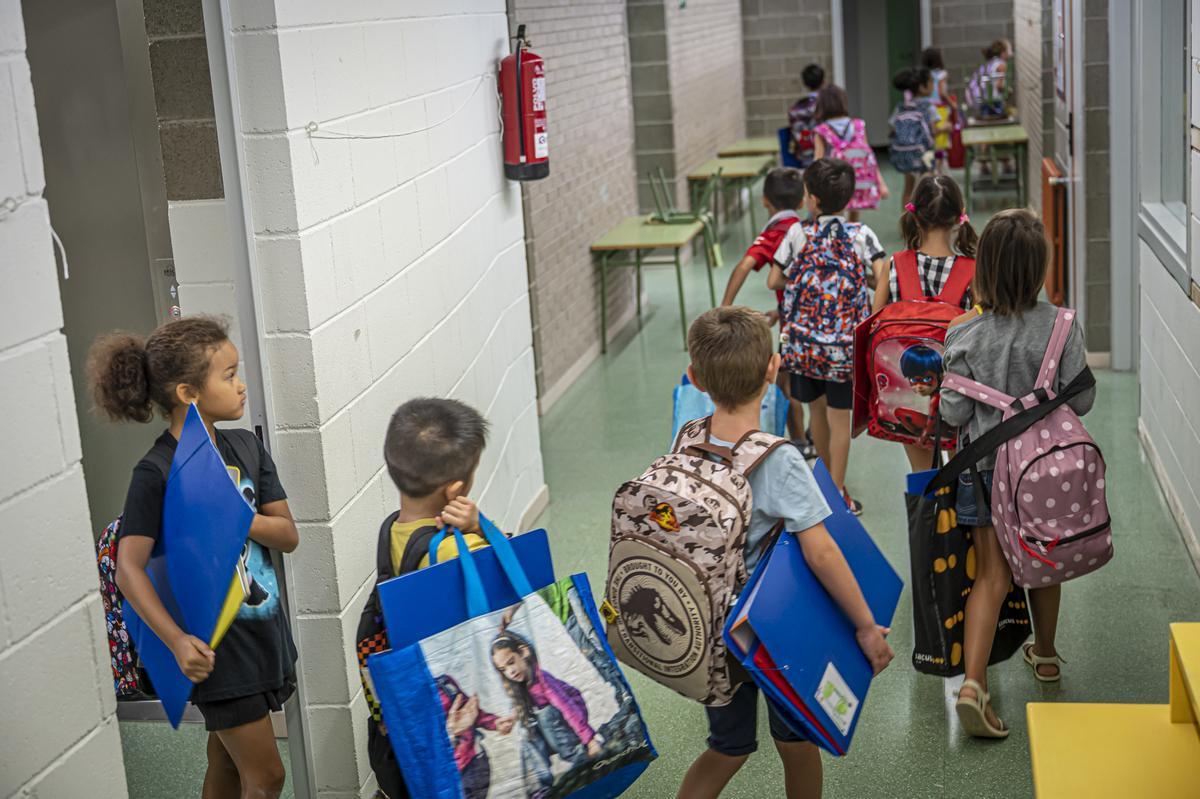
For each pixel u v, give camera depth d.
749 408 2.47
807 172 4.63
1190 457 4.17
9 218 1.71
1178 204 4.93
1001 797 3.00
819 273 4.57
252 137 2.63
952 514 3.15
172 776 3.34
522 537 2.25
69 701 1.83
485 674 2.08
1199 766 2.55
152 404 2.50
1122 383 6.21
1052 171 7.41
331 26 2.86
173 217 3.29
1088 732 2.71
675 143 10.37
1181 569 4.16
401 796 2.25
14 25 1.72
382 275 3.18
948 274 3.93
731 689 2.41
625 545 2.40
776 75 14.62
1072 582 4.13
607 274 8.13
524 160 4.62
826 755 3.24
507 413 4.65
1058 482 2.99
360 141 3.04
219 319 2.68
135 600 2.33
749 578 2.38
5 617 1.70
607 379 7.24
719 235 11.84
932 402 3.76
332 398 2.84
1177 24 4.84
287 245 2.68
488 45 4.45
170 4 3.14
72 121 3.54
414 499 2.25
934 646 3.22
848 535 2.49
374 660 2.01
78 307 3.69
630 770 2.28
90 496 3.83
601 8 8.09
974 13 15.24
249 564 2.50
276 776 2.58
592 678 2.18
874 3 17.23
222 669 2.46
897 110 11.04
